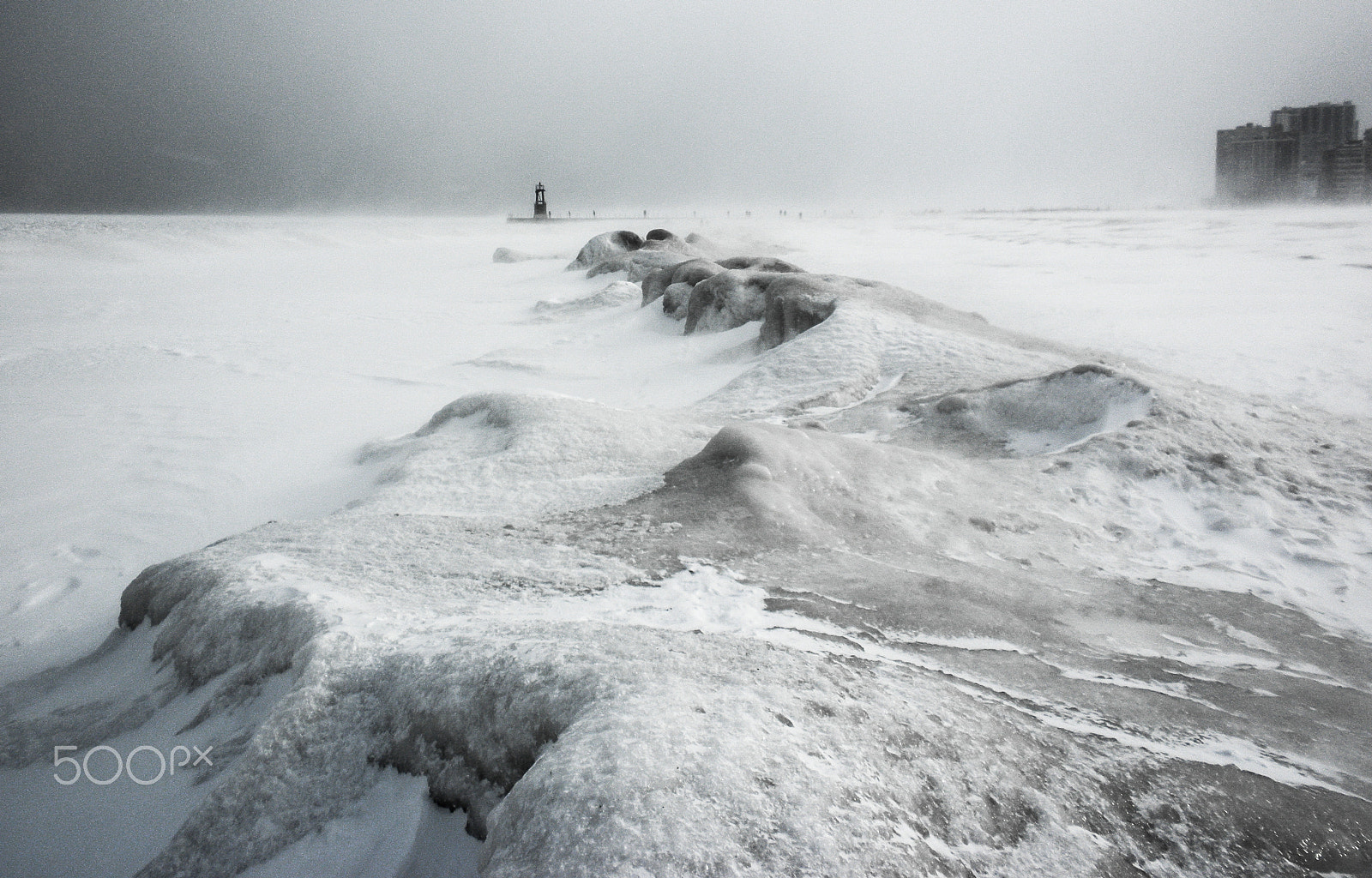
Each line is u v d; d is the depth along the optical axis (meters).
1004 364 12.19
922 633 4.59
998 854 2.46
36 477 9.92
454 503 6.94
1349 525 6.95
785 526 6.03
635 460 7.85
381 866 2.72
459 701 3.00
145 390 14.69
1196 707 4.02
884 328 13.74
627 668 2.94
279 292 31.48
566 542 5.63
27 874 3.04
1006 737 3.02
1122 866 2.53
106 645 5.03
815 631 4.32
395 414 12.75
